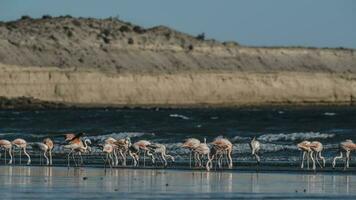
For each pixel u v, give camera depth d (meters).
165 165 126.06
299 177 109.44
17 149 150.62
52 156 144.62
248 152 148.62
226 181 104.12
